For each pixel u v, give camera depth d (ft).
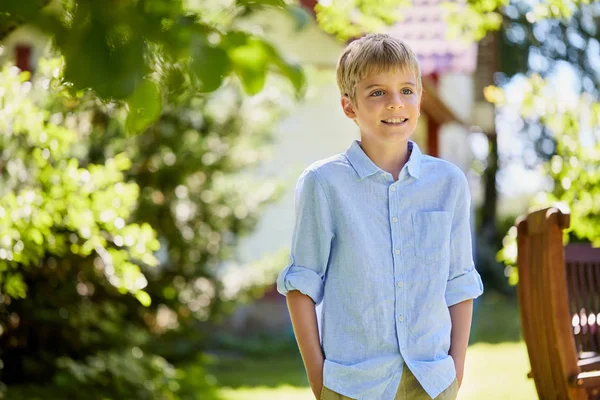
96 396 23.59
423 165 9.50
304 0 34.37
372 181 9.26
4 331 24.26
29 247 15.99
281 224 46.06
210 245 31.35
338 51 35.88
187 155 29.30
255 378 33.47
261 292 32.53
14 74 16.69
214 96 29.48
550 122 18.10
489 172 65.92
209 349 41.01
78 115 24.80
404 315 9.05
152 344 30.22
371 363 8.93
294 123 46.01
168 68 4.60
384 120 9.25
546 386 11.90
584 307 12.89
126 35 4.22
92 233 17.28
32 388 23.79
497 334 42.83
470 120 55.62
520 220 12.17
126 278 17.06
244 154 32.04
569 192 17.66
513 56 48.06
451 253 9.61
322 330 9.32
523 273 12.10
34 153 16.66
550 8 20.29
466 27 21.36
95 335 25.21
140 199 28.19
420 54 33.60
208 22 4.90
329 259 9.36
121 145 27.04
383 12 21.21
